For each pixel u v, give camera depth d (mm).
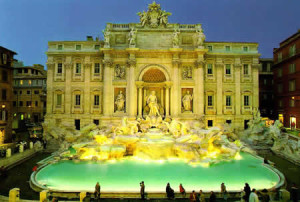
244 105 43781
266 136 37250
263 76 57906
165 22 41719
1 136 40469
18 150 31594
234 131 42531
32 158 31516
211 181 21750
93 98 42875
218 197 18891
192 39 42094
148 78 43312
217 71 43375
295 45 44156
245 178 22500
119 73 41719
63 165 26547
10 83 43281
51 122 42531
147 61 41219
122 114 41062
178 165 26656
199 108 40969
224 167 25906
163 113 42188
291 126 45000
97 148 29719
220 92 43188
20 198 18469
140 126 37750
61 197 18828
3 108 41188
